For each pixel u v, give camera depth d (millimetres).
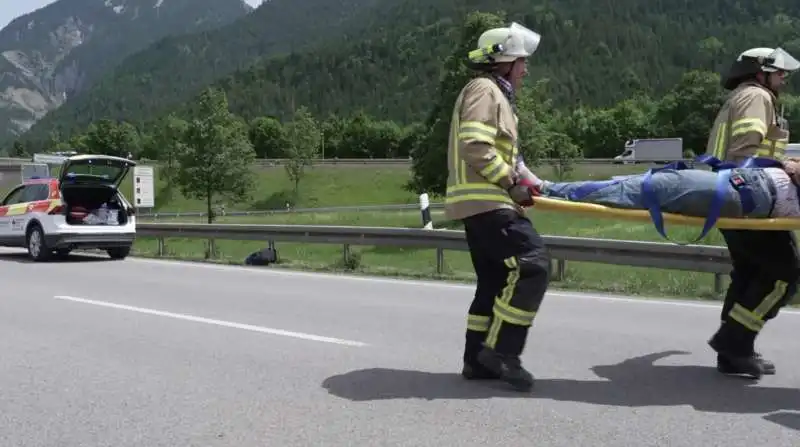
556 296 9641
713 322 7656
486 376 5258
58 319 7777
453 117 4953
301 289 10297
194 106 47562
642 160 70875
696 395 4910
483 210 4711
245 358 5984
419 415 4500
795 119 69062
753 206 4465
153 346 6434
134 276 12000
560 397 4859
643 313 8234
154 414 4586
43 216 14562
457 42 36625
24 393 5059
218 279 11562
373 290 10195
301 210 53625
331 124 136875
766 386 5129
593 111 129875
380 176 75125
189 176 46281
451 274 12156
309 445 4023
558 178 54312
